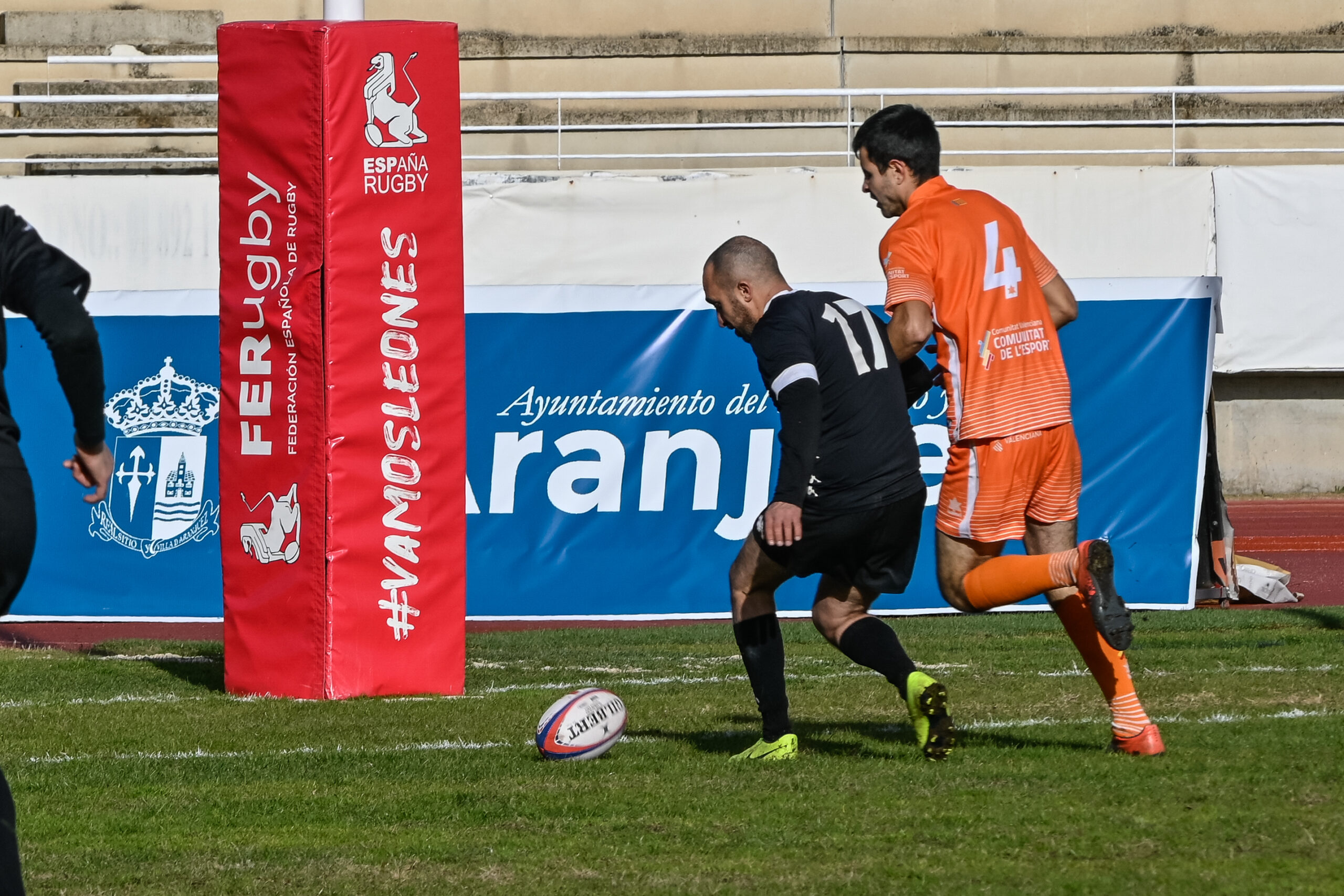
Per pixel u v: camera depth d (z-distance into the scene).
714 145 70.62
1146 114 74.06
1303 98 75.00
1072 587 16.00
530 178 44.94
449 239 23.53
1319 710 19.44
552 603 32.72
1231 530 35.09
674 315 33.25
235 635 23.58
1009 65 75.19
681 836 13.22
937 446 33.31
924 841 12.79
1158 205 48.56
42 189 44.59
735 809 14.20
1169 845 12.34
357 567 23.17
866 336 15.91
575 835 13.43
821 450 15.52
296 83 22.78
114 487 33.19
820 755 16.91
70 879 12.14
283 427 23.16
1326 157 74.50
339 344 22.94
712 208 45.28
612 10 76.06
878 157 17.02
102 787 15.95
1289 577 37.62
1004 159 73.25
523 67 73.50
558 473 32.94
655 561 32.97
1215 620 31.22
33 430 33.12
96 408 9.67
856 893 11.29
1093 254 48.53
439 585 23.55
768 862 12.27
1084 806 13.77
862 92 49.53
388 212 23.12
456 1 75.31
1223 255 52.69
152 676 25.72
